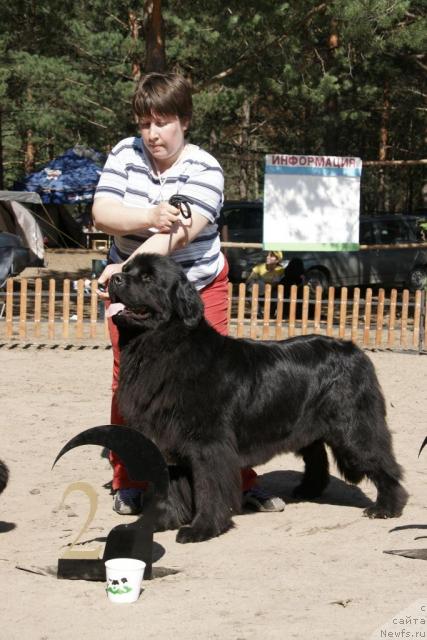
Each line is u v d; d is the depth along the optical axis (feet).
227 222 82.89
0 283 65.87
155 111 19.40
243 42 67.87
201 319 18.65
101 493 23.08
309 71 76.28
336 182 57.11
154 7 66.33
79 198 125.49
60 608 14.66
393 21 69.26
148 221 19.08
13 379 41.06
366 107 102.63
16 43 82.43
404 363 49.37
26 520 20.54
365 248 58.34
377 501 21.09
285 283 69.26
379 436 21.01
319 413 20.81
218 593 15.31
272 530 19.76
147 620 14.03
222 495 19.02
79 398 36.47
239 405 19.38
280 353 20.38
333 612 14.25
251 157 149.79
